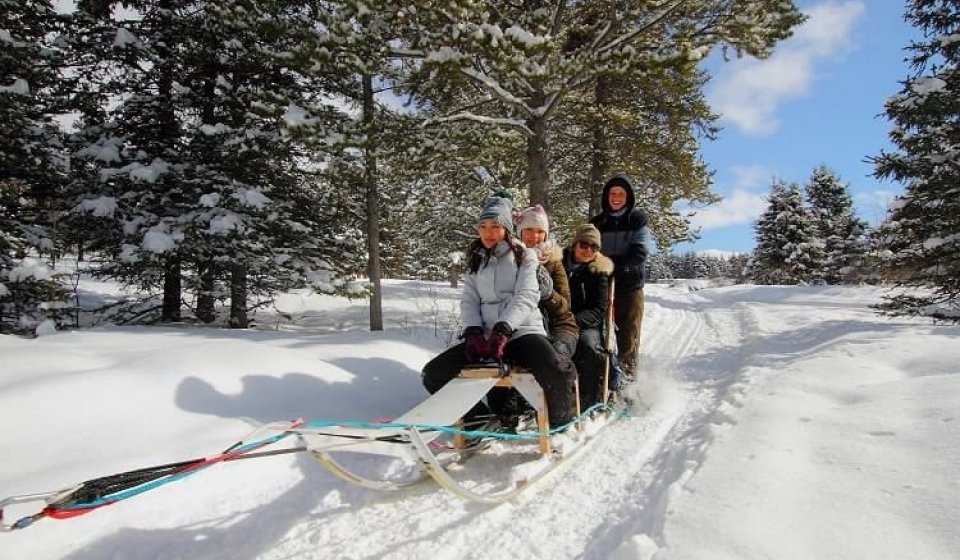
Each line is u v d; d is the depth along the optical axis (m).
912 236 10.09
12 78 8.73
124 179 9.76
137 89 10.52
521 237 4.23
